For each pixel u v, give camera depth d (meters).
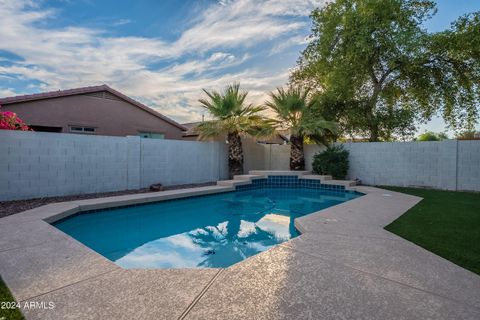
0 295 2.17
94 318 1.87
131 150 8.14
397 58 10.91
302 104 11.62
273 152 13.92
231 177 11.10
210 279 2.48
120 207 6.26
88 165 7.24
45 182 6.50
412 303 2.06
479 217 4.91
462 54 10.57
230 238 4.89
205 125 10.83
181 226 5.78
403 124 12.45
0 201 5.86
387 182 10.10
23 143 6.17
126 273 2.61
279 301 2.09
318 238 3.67
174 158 9.41
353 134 13.10
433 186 9.18
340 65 11.12
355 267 2.72
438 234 3.84
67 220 5.27
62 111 11.81
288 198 8.91
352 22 10.91
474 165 8.45
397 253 3.11
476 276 2.52
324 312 1.94
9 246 3.31
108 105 13.43
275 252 3.15
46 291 2.25
